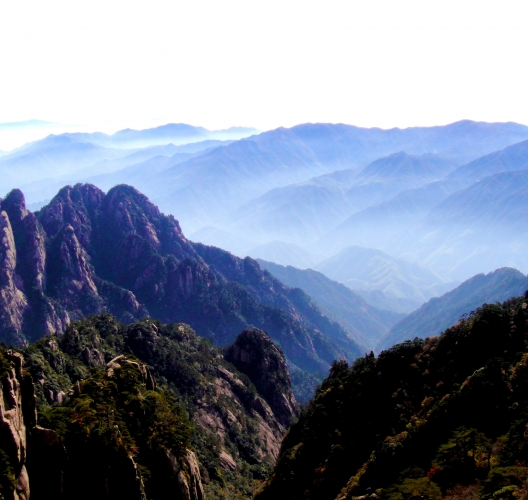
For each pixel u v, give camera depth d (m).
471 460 63.38
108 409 63.53
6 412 49.38
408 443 69.31
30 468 52.53
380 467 67.62
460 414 70.00
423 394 78.25
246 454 120.88
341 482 70.94
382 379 83.88
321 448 78.19
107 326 139.50
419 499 60.59
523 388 69.38
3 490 46.19
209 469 96.75
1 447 47.81
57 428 56.50
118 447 57.81
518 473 58.78
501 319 81.31
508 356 76.31
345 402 83.88
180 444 67.38
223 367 153.00
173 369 133.12
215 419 125.06
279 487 76.00
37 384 89.50
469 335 80.94
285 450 86.00
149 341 138.25
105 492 55.66
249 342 166.75
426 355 84.12
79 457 56.22
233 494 93.38
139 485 57.62
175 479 63.91
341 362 97.94
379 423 77.38
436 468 64.12
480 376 72.31
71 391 68.12
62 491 53.53
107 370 74.50
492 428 66.88
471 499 58.44
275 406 154.88
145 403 70.00
